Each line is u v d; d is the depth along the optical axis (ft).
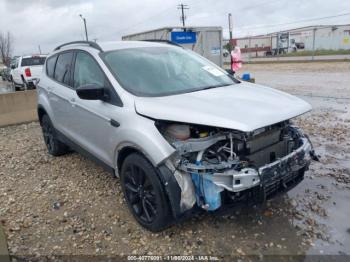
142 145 9.97
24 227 11.75
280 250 9.86
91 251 10.30
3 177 16.44
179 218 9.99
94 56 13.03
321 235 10.43
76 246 10.57
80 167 17.07
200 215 11.73
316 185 13.69
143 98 10.91
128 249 10.30
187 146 9.43
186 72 13.25
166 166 9.71
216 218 11.60
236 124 8.83
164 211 10.05
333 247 9.86
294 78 54.90
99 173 16.12
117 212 12.39
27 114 28.89
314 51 138.51
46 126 18.76
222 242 10.36
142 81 11.85
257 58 141.59
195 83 12.56
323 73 60.80
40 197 13.96
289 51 188.75
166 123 10.08
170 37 36.35
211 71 14.02
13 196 14.21
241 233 10.75
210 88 12.22
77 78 14.30
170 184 9.57
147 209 10.91
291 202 12.42
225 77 13.96
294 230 10.75
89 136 13.41
